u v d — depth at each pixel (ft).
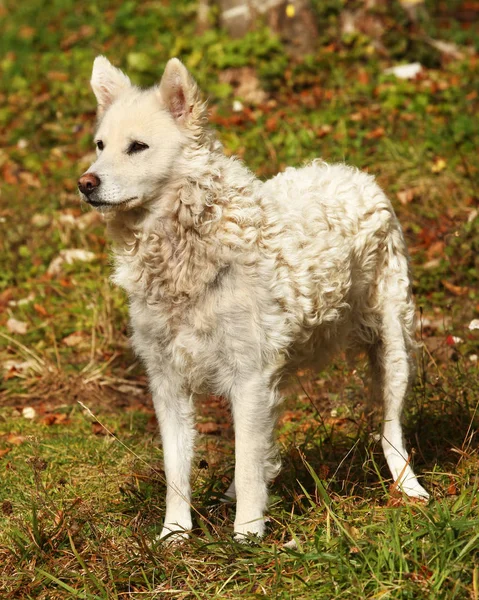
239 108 54.54
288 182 26.05
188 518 23.72
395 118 51.13
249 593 20.38
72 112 59.52
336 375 33.94
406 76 57.67
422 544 20.77
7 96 64.28
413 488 25.14
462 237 40.27
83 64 66.90
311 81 57.41
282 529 23.21
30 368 36.63
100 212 22.81
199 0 69.05
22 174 52.37
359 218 25.98
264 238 23.17
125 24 73.56
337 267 24.75
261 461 23.04
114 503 25.85
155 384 24.03
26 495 26.55
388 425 26.55
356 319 26.84
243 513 22.79
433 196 44.47
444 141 48.47
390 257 27.02
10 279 43.42
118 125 22.81
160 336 23.27
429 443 27.76
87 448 30.07
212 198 22.62
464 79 56.39
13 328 39.22
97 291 40.70
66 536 23.40
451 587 19.39
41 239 45.39
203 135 22.81
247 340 22.68
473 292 38.50
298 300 23.68
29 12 82.53
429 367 33.24
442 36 66.59
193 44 63.98
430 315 38.04
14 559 22.79
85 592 21.01
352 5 62.08
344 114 51.98
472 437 27.58
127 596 21.29
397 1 63.46
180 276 22.53
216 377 23.32
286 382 25.22
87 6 81.10
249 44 60.64
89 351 38.11
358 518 22.81
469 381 30.55
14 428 32.12
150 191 22.62
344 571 20.16
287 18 61.87
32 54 72.38
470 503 22.24
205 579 21.35
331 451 27.71
